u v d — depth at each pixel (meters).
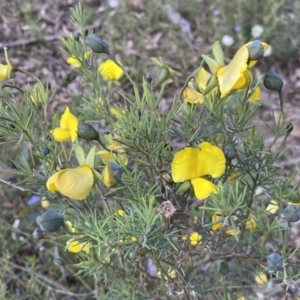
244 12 0.66
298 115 0.58
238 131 0.21
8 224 0.43
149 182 0.23
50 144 0.26
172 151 0.22
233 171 0.23
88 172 0.19
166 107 0.57
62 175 0.19
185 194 0.23
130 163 0.26
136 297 0.27
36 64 0.66
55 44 0.69
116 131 0.21
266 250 0.24
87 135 0.20
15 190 0.46
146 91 0.19
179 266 0.24
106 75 0.26
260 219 0.23
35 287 0.37
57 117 0.24
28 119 0.21
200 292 0.26
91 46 0.21
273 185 0.24
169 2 0.70
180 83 0.60
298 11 0.67
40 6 0.75
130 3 0.71
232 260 0.28
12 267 0.42
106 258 0.25
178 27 0.69
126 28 0.69
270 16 0.64
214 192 0.20
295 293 0.35
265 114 0.59
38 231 0.23
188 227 0.23
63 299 0.40
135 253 0.21
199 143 0.21
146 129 0.20
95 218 0.21
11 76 0.22
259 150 0.22
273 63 0.66
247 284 0.30
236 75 0.18
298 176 0.45
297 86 0.63
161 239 0.20
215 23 0.66
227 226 0.22
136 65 0.64
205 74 0.20
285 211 0.20
